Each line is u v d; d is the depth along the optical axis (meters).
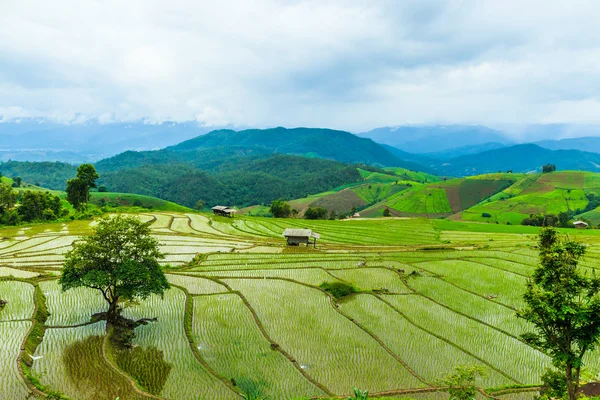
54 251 62.97
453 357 32.97
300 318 39.22
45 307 37.81
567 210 184.25
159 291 34.91
